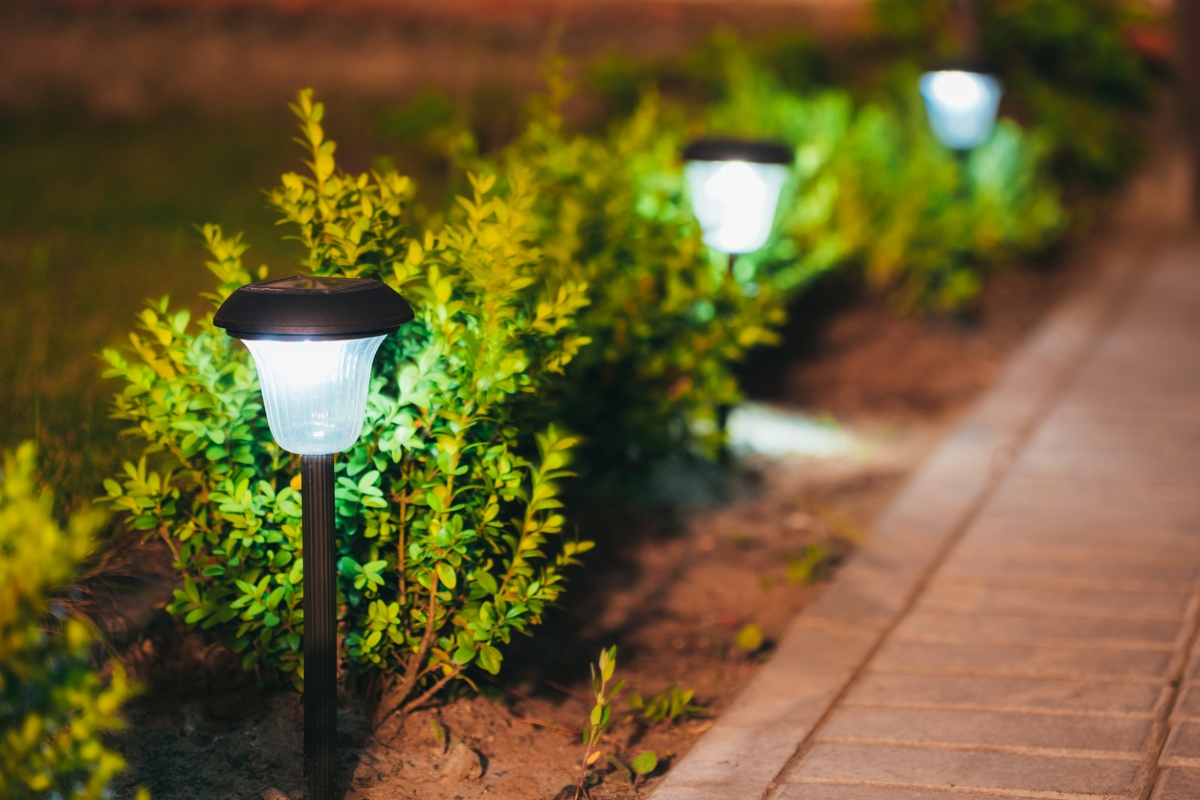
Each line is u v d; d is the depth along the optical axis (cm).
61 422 323
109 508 299
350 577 293
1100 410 385
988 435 376
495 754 299
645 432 347
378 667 300
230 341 303
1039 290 502
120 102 554
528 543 293
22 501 264
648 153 379
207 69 554
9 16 552
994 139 486
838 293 445
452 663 296
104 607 301
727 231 346
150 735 295
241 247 297
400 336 295
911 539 341
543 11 566
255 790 290
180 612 293
